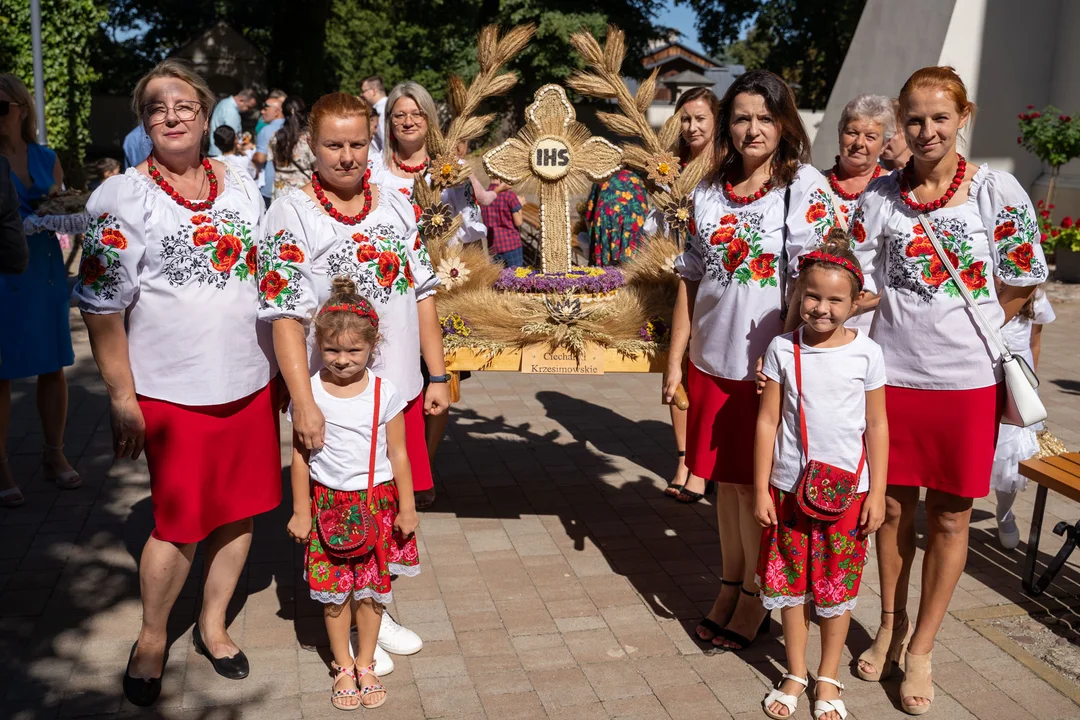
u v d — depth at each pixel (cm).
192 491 322
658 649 374
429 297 366
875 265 344
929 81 315
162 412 318
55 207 477
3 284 472
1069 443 618
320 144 320
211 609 354
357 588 327
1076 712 335
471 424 653
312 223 326
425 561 446
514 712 331
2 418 489
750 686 350
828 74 3297
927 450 335
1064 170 1274
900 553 353
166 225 309
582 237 629
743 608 376
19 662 355
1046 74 1291
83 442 591
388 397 327
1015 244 320
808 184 342
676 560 453
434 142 439
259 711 329
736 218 349
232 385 325
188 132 310
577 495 531
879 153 442
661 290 441
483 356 441
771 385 327
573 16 2448
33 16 1129
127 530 471
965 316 325
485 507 511
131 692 329
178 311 313
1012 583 433
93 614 391
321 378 328
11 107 464
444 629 386
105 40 2967
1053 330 946
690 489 525
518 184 449
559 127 442
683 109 474
